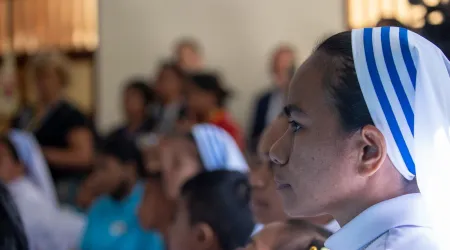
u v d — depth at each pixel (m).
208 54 5.71
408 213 0.99
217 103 3.95
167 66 4.75
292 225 1.34
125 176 3.01
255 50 5.64
